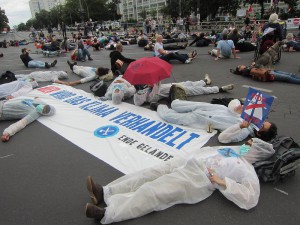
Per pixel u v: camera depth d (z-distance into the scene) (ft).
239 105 15.46
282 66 31.14
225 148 11.96
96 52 57.31
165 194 9.41
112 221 8.98
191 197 9.85
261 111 12.04
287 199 9.96
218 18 151.74
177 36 66.85
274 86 23.54
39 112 18.31
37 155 13.91
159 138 14.79
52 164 13.00
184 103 16.84
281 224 8.89
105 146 14.37
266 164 10.75
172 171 10.53
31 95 23.84
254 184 9.89
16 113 18.11
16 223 9.46
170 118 16.47
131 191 9.97
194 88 21.68
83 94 23.68
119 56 30.07
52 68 39.14
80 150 14.15
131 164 12.56
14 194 10.96
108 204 9.23
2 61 49.57
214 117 15.31
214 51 41.16
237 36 44.24
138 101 19.76
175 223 9.07
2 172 12.55
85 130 16.39
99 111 19.40
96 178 11.68
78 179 11.71
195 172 10.11
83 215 9.66
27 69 38.91
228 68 32.19
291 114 17.28
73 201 10.39
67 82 28.14
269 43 31.76
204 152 12.21
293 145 11.50
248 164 10.83
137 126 16.47
